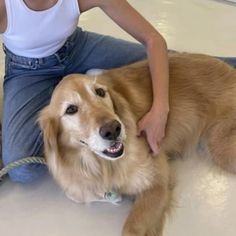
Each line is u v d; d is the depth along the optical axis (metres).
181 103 2.11
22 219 2.00
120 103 1.82
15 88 2.17
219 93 2.15
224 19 3.23
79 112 1.70
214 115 2.15
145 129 1.92
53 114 1.75
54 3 1.91
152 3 3.41
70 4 1.94
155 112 1.92
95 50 2.36
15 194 2.10
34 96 2.15
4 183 2.14
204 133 2.20
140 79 2.06
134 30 2.00
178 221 1.94
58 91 1.75
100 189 1.96
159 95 1.94
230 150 2.10
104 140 1.64
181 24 3.17
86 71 2.37
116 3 1.96
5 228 1.96
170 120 2.09
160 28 3.13
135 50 2.41
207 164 2.20
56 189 2.12
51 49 2.11
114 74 2.01
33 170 2.06
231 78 2.19
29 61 2.14
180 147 2.21
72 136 1.75
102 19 3.22
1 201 2.07
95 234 1.92
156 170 1.94
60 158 1.83
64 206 2.04
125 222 1.87
